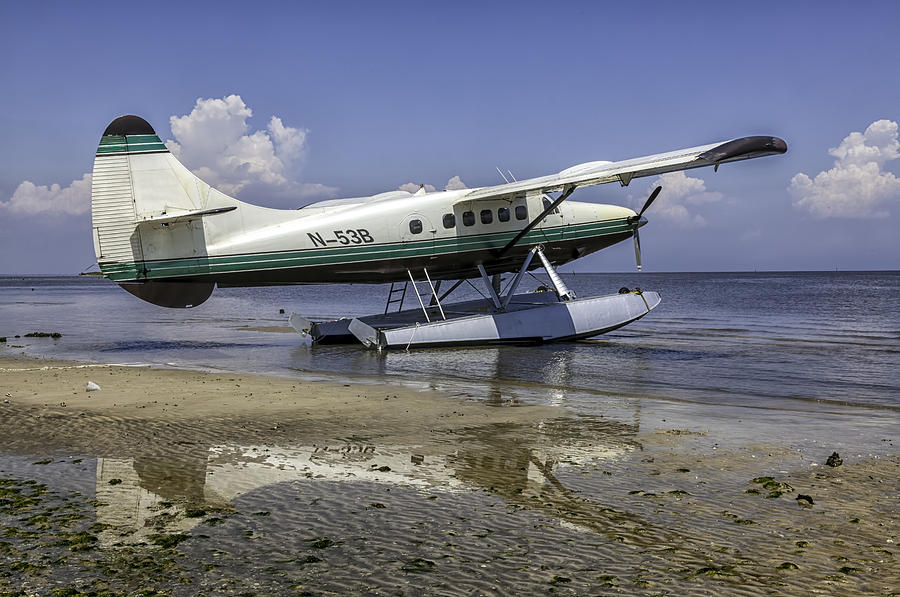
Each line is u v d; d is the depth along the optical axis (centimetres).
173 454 652
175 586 364
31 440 706
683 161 1390
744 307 3656
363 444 700
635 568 396
